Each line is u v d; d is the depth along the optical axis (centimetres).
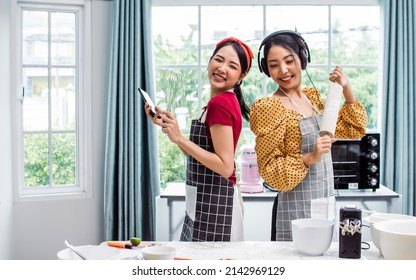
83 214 323
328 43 334
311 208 178
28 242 313
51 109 324
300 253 148
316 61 335
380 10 319
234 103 166
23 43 315
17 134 310
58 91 324
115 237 316
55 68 323
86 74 320
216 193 168
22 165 316
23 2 310
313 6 331
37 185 323
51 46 321
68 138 328
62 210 319
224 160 162
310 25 334
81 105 325
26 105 318
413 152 308
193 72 336
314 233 142
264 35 333
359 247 142
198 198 171
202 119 174
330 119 167
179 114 338
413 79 307
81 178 327
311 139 176
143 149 317
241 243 160
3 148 292
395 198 281
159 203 291
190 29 335
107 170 310
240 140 339
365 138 282
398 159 305
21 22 312
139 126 309
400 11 304
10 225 304
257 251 150
